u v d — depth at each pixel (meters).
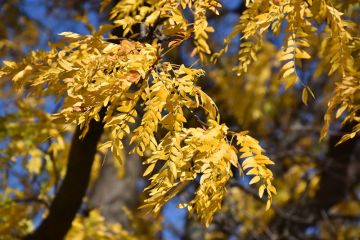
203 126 2.25
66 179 3.97
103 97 1.99
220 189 2.01
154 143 2.01
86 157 3.82
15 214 4.18
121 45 2.12
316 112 7.96
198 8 2.35
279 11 2.31
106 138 4.79
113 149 1.98
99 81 2.02
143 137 2.00
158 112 2.00
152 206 2.00
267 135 7.76
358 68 2.62
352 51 2.62
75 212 4.14
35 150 4.50
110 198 6.54
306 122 8.11
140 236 5.77
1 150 4.38
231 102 6.86
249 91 6.83
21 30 7.35
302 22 2.31
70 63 2.09
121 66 2.05
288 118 7.85
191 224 7.17
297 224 6.86
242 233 6.82
